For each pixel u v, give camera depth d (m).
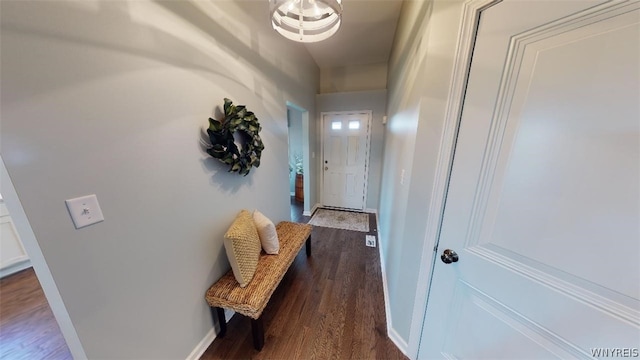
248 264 1.43
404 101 1.62
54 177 0.69
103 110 0.80
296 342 1.44
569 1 0.56
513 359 0.81
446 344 1.08
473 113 0.82
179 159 1.14
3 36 0.57
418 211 1.12
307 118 3.32
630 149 0.51
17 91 0.60
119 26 0.84
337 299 1.82
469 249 0.90
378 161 3.68
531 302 0.73
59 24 0.67
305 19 1.09
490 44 0.74
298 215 3.76
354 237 2.96
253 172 1.88
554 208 0.65
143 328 1.00
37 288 1.96
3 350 1.39
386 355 1.34
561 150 0.62
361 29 2.49
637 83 0.49
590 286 0.60
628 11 0.48
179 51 1.11
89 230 0.78
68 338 0.78
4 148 0.60
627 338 0.56
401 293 1.33
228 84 1.48
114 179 0.85
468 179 0.86
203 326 1.37
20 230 0.67
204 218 1.34
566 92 0.60
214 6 1.32
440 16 0.89
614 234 0.55
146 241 0.99
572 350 0.66
